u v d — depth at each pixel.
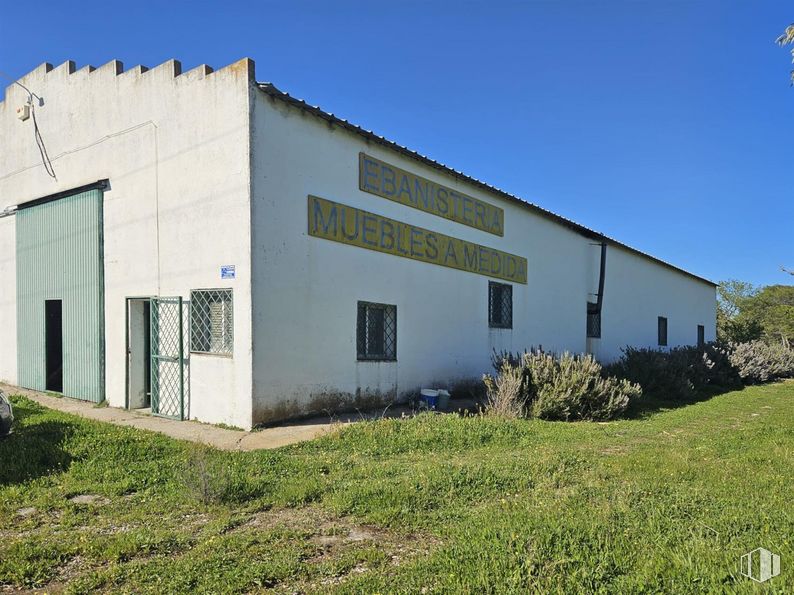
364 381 10.75
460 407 11.97
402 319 11.84
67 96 12.18
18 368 13.20
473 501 5.27
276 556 4.02
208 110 9.20
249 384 8.48
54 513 4.98
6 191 13.86
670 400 14.61
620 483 5.69
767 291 49.09
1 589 3.60
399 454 7.24
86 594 3.49
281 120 9.16
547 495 5.28
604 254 20.34
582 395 10.93
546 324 17.59
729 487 5.55
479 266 14.55
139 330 10.57
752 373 19.69
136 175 10.47
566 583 3.30
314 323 9.64
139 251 10.34
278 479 5.92
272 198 8.93
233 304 8.71
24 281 13.16
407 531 4.56
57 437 7.04
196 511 5.01
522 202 16.06
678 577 3.32
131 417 9.62
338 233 10.22
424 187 12.64
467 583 3.36
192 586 3.58
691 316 30.19
